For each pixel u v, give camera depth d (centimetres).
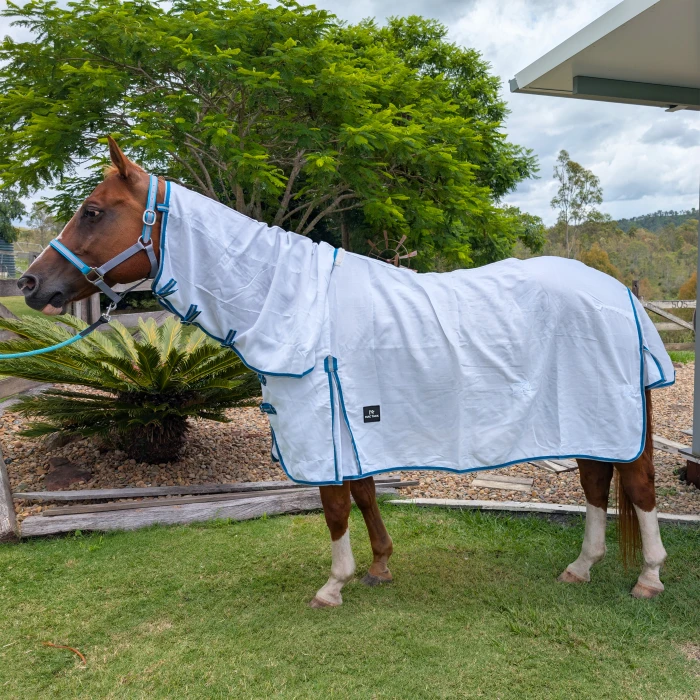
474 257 1775
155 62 834
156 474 458
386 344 254
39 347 419
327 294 260
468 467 257
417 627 260
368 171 885
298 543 350
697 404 414
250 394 466
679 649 241
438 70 1709
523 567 315
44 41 851
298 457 247
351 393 252
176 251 252
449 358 255
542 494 425
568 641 246
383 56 1115
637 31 341
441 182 1030
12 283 945
